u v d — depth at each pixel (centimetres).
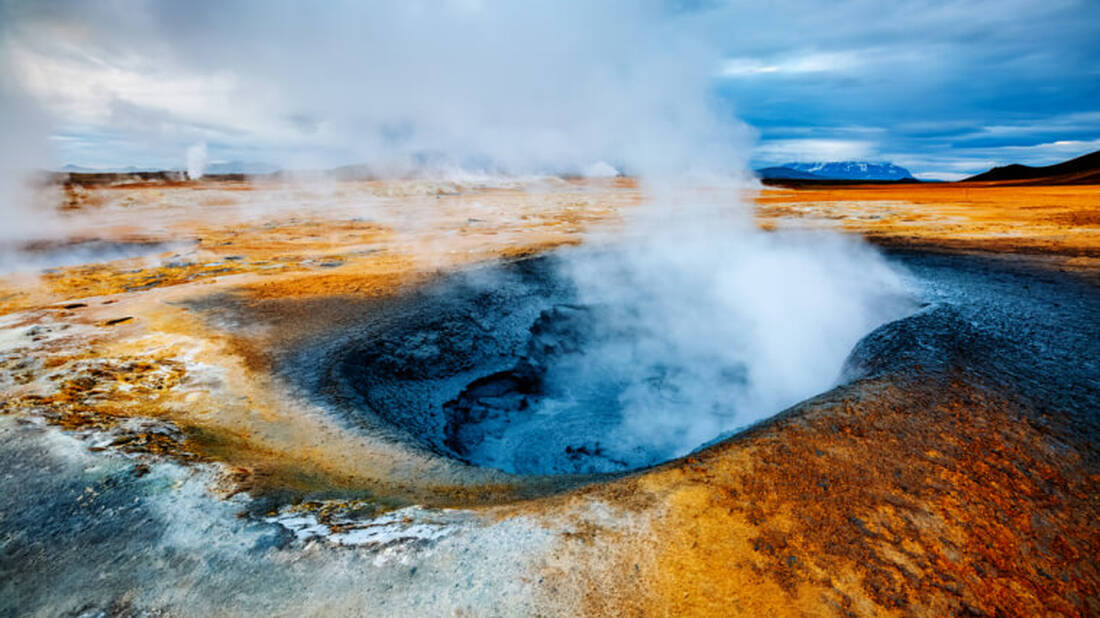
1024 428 673
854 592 442
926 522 518
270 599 439
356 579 456
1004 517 529
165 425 719
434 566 468
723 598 434
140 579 460
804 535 498
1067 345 959
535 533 504
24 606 440
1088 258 1741
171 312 1248
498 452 1039
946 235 2388
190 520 523
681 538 493
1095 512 539
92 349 1002
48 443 639
